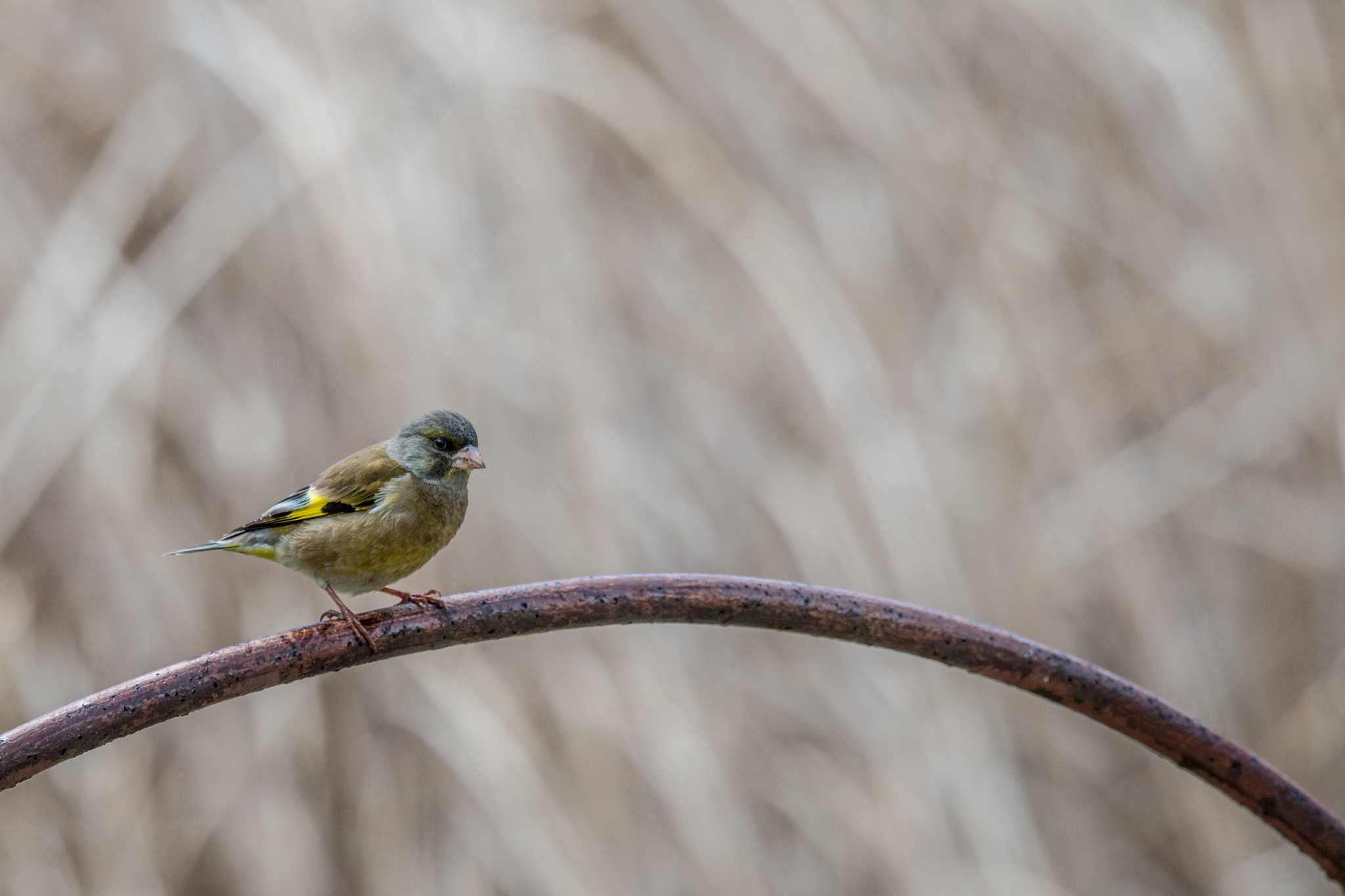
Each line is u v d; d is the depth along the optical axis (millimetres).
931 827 9891
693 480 10695
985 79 13406
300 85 10461
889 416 10500
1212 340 12828
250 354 10438
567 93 11383
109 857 9555
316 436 10211
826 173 12102
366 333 10000
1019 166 12953
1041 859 10266
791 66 12031
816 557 10203
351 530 6828
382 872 9609
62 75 11156
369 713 10078
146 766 9969
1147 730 4547
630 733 9617
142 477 9914
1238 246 13102
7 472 9555
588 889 9148
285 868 9547
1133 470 12289
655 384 11117
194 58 11055
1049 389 12023
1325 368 12836
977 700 10695
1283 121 13711
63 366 9898
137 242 10922
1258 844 11898
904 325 11391
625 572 9914
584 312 10586
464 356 10125
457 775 9695
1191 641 12156
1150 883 11789
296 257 10508
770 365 11406
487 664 9930
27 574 9961
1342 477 12719
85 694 9734
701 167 11438
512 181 10977
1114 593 11961
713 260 11789
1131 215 13070
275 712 9945
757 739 10328
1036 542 11359
